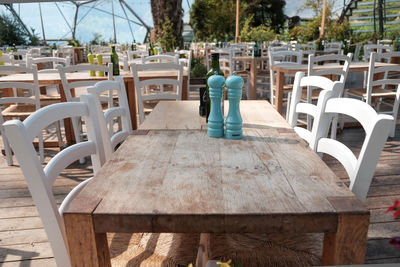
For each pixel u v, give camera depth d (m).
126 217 0.76
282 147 1.20
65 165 1.14
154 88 5.06
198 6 17.39
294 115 1.93
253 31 12.71
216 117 1.32
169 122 1.60
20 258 1.79
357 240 0.76
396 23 11.33
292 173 0.97
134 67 2.95
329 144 1.35
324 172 0.97
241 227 0.76
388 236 1.89
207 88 1.56
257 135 1.36
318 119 1.46
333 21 12.70
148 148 1.21
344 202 0.79
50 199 0.95
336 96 1.47
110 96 2.98
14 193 2.55
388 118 0.98
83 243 0.79
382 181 2.60
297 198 0.81
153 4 9.30
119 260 1.07
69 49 9.19
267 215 0.75
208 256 1.05
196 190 0.87
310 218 0.75
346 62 3.52
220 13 17.05
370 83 3.49
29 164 0.91
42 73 3.83
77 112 1.24
